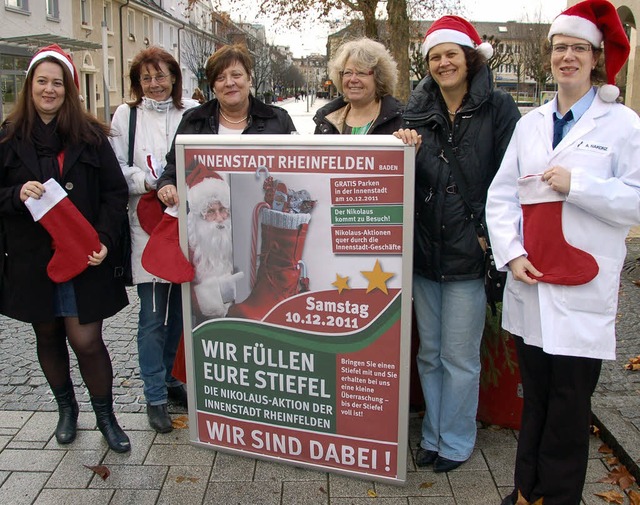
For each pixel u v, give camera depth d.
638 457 3.03
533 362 2.61
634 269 6.36
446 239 2.91
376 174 2.69
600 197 2.26
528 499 2.75
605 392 3.74
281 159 2.81
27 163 2.97
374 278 2.78
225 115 3.44
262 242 2.93
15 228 3.04
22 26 24.44
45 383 4.10
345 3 20.34
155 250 3.08
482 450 3.30
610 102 2.38
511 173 2.61
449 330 3.02
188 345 3.18
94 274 3.13
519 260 2.49
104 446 3.35
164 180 3.26
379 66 3.28
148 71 3.52
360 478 3.03
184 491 2.96
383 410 2.90
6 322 5.28
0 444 3.35
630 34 15.34
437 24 2.82
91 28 31.95
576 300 2.39
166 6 46.78
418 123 2.90
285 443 3.12
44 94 2.96
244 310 3.03
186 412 3.76
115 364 4.43
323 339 2.92
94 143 3.09
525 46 43.06
